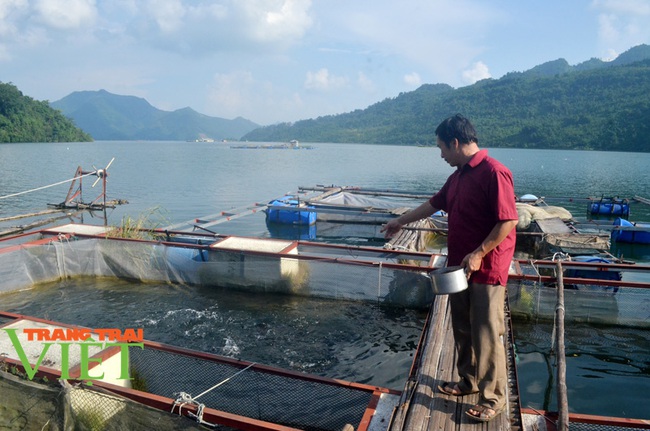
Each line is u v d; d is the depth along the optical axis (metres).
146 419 3.69
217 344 6.96
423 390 3.75
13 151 71.56
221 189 28.41
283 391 4.51
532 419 3.86
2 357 4.49
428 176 40.91
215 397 4.77
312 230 16.73
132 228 10.90
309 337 7.19
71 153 70.81
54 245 9.46
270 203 17.75
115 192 26.03
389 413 3.83
